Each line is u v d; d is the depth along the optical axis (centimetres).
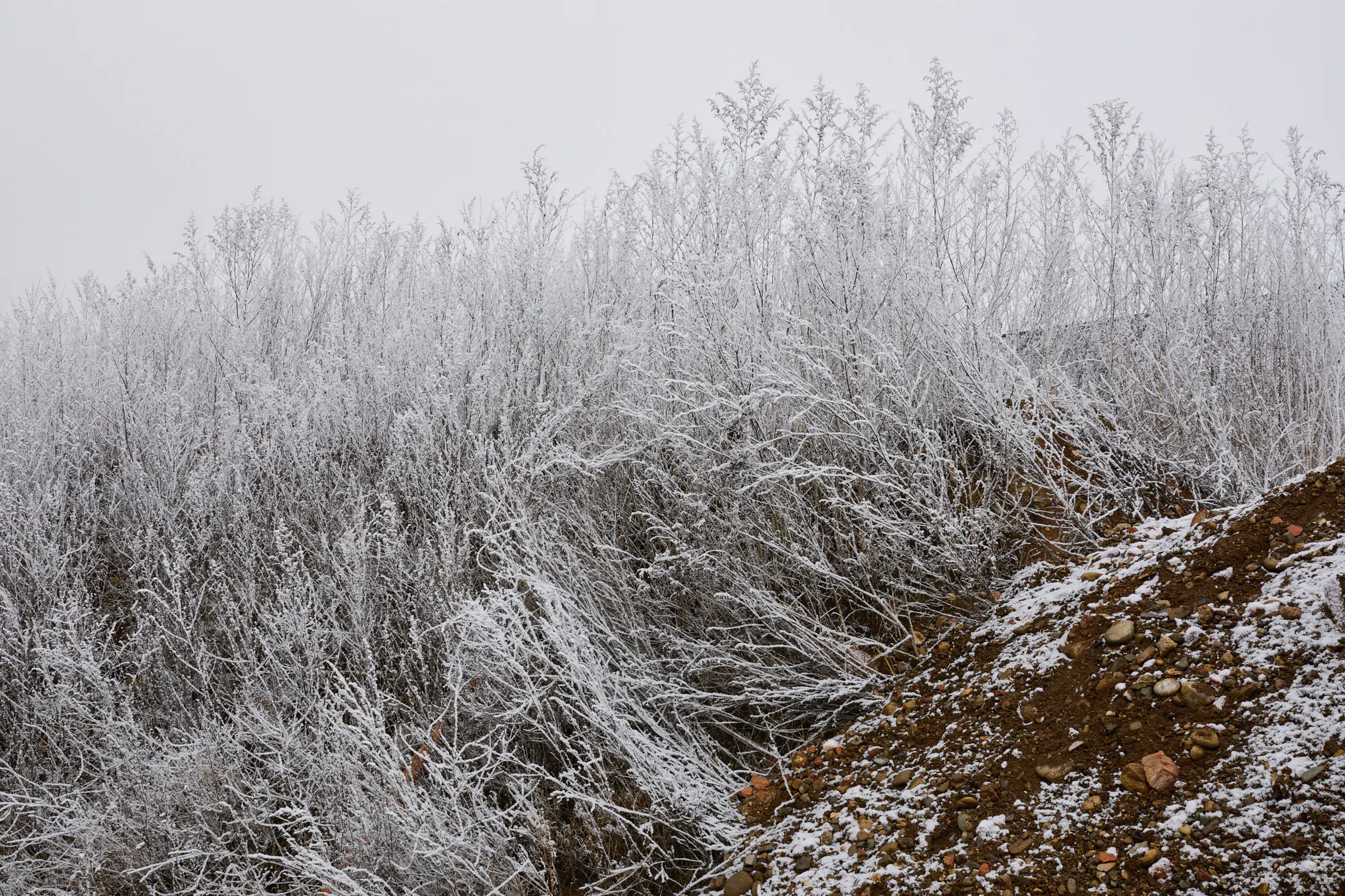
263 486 459
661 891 256
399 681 366
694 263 368
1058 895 184
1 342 598
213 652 400
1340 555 227
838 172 392
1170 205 445
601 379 422
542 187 527
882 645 304
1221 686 212
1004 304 428
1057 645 262
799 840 244
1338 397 349
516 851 278
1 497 434
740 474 333
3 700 383
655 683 300
